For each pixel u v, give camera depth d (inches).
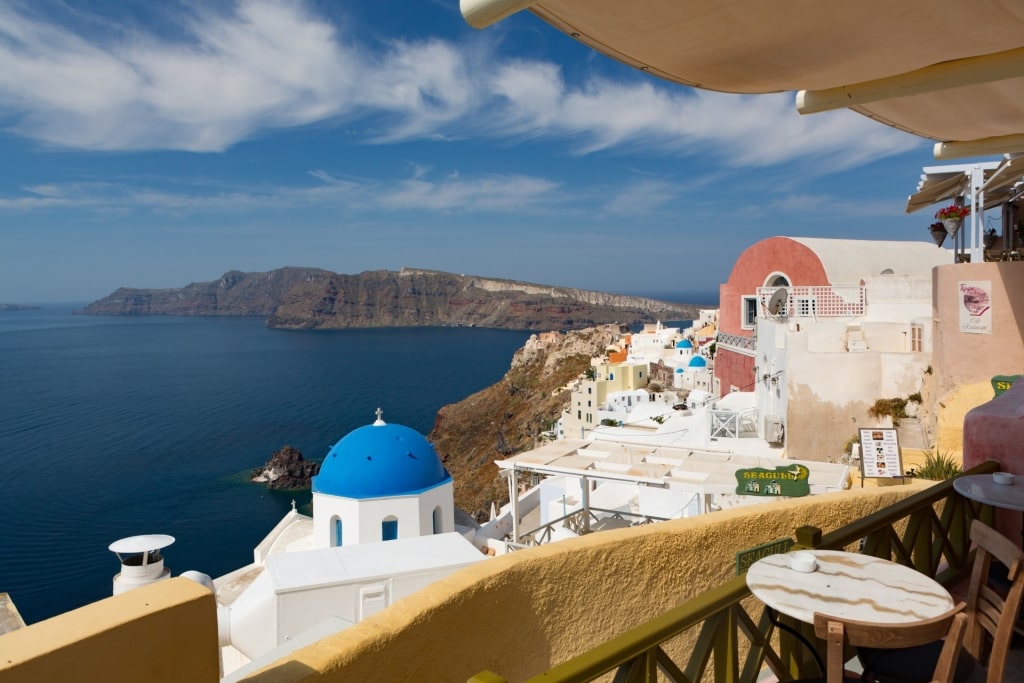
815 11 177.6
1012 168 504.7
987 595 194.2
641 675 145.5
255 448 4940.9
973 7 175.8
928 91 235.6
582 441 838.5
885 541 225.8
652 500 945.5
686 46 202.2
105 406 6835.6
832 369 798.5
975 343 606.2
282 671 130.4
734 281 1407.5
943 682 140.3
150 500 3673.7
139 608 110.3
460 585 167.8
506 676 177.2
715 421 987.9
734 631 170.4
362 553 551.8
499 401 6048.2
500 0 159.9
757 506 244.7
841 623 137.2
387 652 147.1
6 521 3284.9
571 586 192.7
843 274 1189.1
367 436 842.8
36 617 2258.9
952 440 619.5
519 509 1149.1
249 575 849.5
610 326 6338.6
